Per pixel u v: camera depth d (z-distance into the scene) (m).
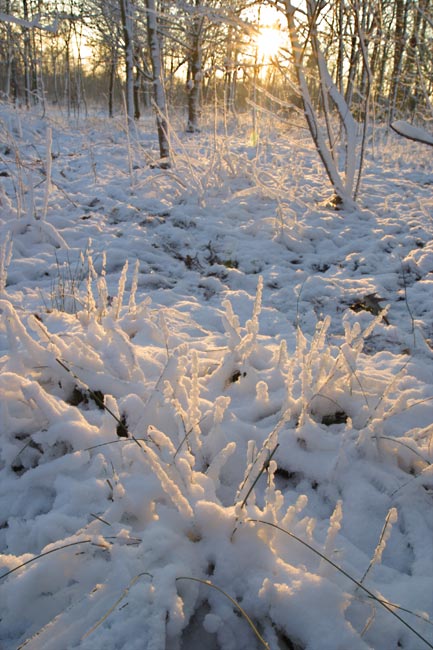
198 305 3.65
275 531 1.36
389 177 8.98
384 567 1.43
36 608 1.26
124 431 1.90
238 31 6.39
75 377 1.95
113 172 8.02
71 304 3.41
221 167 7.28
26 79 18.80
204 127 12.05
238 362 2.33
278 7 5.89
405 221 6.12
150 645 1.06
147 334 2.73
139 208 6.10
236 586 1.26
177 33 11.97
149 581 1.20
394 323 3.57
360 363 2.72
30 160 7.79
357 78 11.66
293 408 2.01
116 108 25.88
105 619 1.12
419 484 1.73
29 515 1.61
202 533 1.33
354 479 1.78
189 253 4.96
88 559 1.33
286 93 12.05
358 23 6.29
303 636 1.15
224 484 1.76
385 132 13.33
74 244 4.88
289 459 1.85
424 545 1.53
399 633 1.22
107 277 4.13
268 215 6.24
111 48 18.14
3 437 1.85
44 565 1.27
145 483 1.52
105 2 15.41
